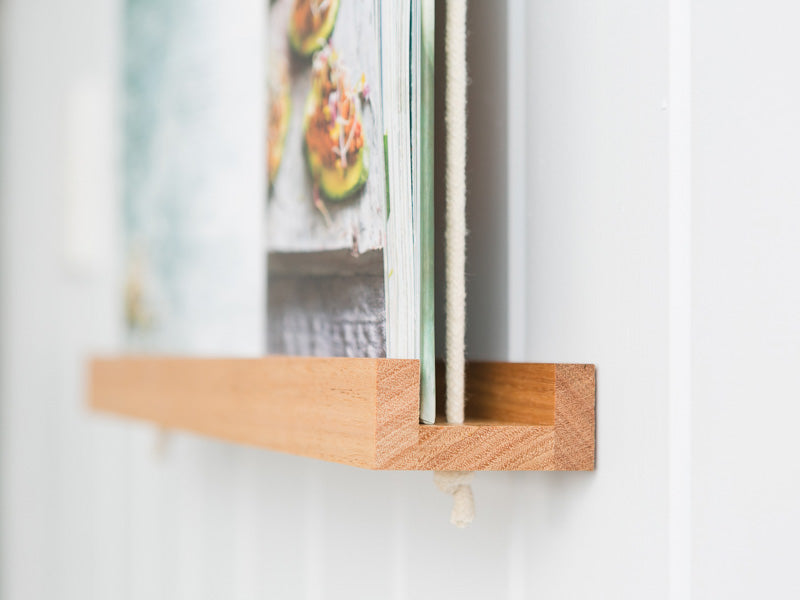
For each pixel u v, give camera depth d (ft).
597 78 1.30
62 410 3.39
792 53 1.19
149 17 2.57
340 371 1.26
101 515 3.02
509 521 1.43
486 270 1.52
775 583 1.17
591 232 1.30
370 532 1.75
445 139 1.41
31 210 3.75
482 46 1.53
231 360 1.66
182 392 1.89
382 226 1.31
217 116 2.16
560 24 1.37
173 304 2.39
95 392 2.41
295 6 1.67
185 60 2.34
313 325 1.57
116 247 2.82
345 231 1.44
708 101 1.18
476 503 1.50
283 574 2.03
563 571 1.33
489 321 1.51
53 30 3.60
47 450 3.52
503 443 1.23
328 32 1.52
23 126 3.87
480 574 1.48
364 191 1.38
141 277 2.60
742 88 1.17
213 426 1.73
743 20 1.18
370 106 1.35
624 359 1.24
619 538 1.24
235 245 2.06
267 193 1.79
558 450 1.26
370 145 1.35
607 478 1.26
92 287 3.12
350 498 1.81
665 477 1.17
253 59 1.99
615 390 1.25
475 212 1.55
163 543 2.60
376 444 1.16
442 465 1.20
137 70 2.65
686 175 1.18
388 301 1.27
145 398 2.08
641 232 1.22
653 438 1.19
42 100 3.67
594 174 1.30
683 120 1.18
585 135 1.32
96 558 3.05
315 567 1.92
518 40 1.45
